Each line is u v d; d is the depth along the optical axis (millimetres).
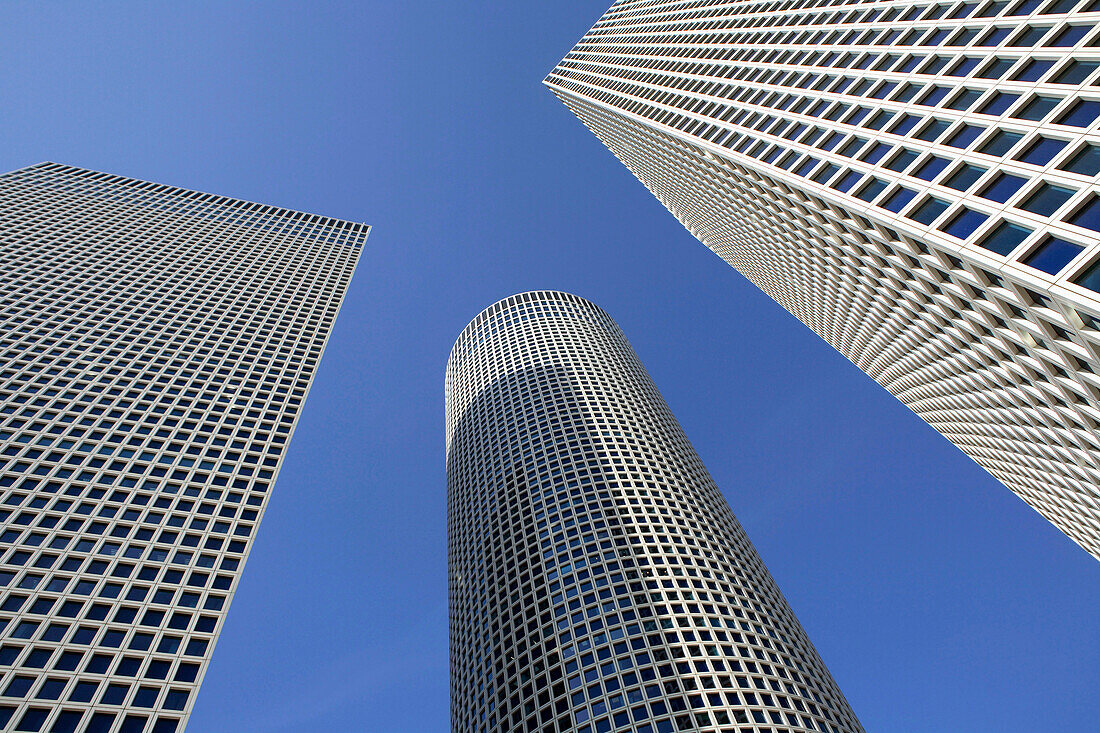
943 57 35312
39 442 53812
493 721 69062
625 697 62906
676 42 82250
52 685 35844
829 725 64125
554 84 129500
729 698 62656
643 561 82250
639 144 89812
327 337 86562
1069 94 25828
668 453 110188
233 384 71125
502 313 159375
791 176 40938
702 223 90312
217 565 47812
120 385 65438
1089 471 47000
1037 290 23859
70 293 80688
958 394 55812
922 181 31094
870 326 58844
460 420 133875
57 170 116625
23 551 43156
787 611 86062
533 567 84438
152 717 36219
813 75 46438
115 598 42344
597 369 133375
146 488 52844
